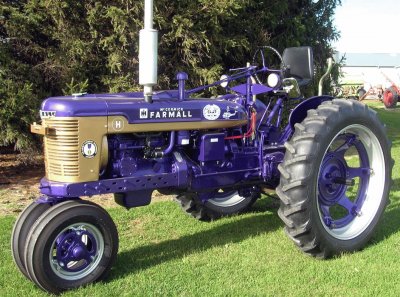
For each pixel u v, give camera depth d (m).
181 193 4.19
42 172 7.41
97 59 6.99
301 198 3.80
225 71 8.15
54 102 3.43
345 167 4.42
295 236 3.88
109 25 6.96
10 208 5.46
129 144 3.71
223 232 4.70
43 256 3.23
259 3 7.91
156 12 6.76
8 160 8.16
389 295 3.35
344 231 4.20
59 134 3.39
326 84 9.74
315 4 9.41
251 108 4.38
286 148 3.97
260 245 4.30
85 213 3.38
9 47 6.74
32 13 6.55
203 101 4.05
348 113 4.12
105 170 3.67
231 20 7.65
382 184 4.46
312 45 9.52
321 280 3.60
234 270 3.77
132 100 3.71
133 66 7.08
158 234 4.62
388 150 4.50
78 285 3.40
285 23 8.67
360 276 3.66
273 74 4.30
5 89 6.41
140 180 3.68
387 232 4.63
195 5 6.97
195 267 3.83
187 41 6.95
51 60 6.86
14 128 6.64
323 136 3.91
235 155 4.23
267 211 5.41
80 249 3.38
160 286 3.48
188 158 4.04
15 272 3.71
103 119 3.48
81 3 6.72
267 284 3.52
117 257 4.02
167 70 7.45
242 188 4.48
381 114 18.34
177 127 3.83
